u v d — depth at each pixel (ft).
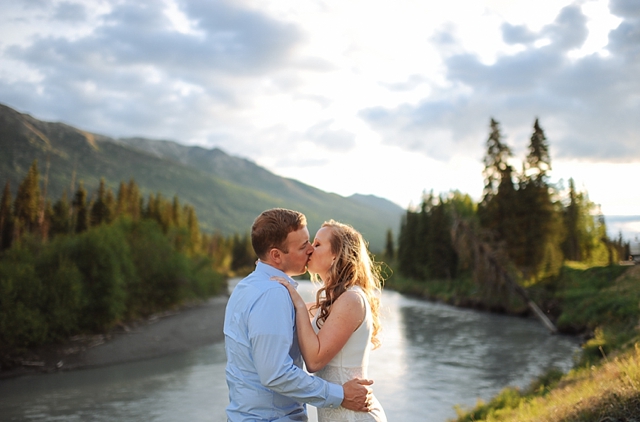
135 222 130.72
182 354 70.18
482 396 42.91
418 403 40.96
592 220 200.34
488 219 140.97
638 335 39.47
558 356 61.62
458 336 80.02
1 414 40.50
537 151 135.54
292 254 9.95
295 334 9.53
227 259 398.62
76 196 184.03
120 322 88.69
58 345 67.67
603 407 16.62
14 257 75.46
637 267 97.19
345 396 9.33
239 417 9.17
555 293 110.93
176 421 38.01
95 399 45.06
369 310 10.27
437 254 185.98
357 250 10.70
